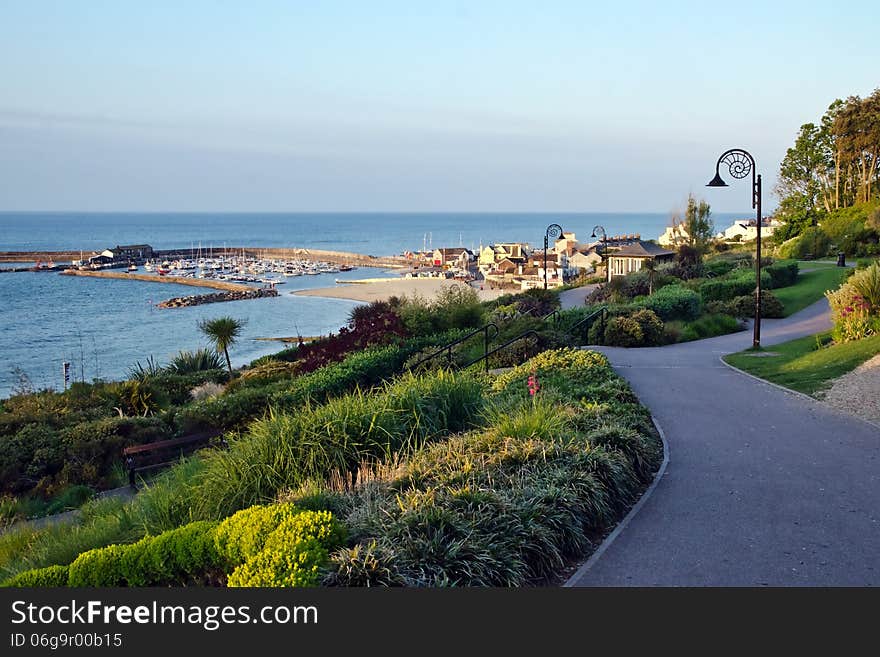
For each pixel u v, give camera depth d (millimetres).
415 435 8875
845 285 18297
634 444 8508
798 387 13258
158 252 173250
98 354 51406
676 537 6582
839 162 67812
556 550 5984
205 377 23953
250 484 7629
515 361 17531
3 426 14773
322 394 14875
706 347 20188
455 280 103562
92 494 11422
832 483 8000
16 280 121688
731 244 76062
